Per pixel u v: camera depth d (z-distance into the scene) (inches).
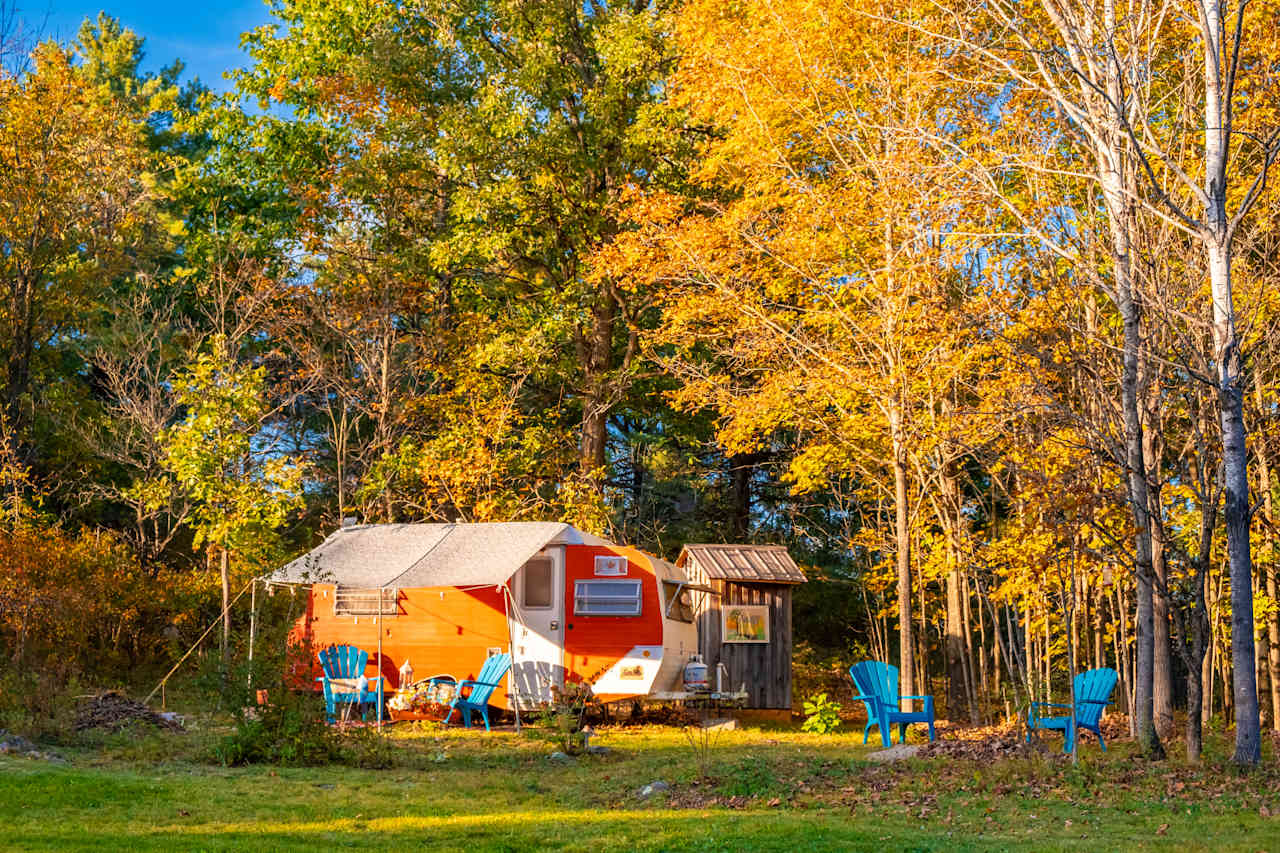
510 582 784.3
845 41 724.0
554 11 1032.8
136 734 589.9
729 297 770.2
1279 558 722.2
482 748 626.8
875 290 709.3
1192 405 581.3
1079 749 613.6
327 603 810.2
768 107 752.3
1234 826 384.2
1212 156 499.5
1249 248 596.7
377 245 1123.3
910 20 676.1
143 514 1097.4
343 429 1051.9
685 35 791.1
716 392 810.2
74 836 339.0
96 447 1067.9
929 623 1099.3
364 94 1080.8
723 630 903.1
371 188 1067.9
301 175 1125.7
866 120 732.0
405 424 1101.7
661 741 693.3
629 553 789.2
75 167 1138.0
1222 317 497.7
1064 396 670.5
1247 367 594.2
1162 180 617.0
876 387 715.4
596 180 1077.1
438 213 1143.0
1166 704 641.0
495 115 1010.1
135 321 1117.1
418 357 1138.7
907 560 723.4
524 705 775.7
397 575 735.7
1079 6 576.1
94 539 947.3
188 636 970.1
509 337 1061.1
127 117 1322.6
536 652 781.3
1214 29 499.5
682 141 968.3
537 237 1103.0
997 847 349.7
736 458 1301.7
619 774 525.3
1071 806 427.2
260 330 1099.9
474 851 340.2
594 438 1099.3
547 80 1039.0
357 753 554.3
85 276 1149.7
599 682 773.3
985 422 690.8
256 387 922.1
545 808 433.7
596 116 1032.2
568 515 1018.7
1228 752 582.9
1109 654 1094.4
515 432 1112.8
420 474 1027.3
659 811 426.3
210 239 1136.8
